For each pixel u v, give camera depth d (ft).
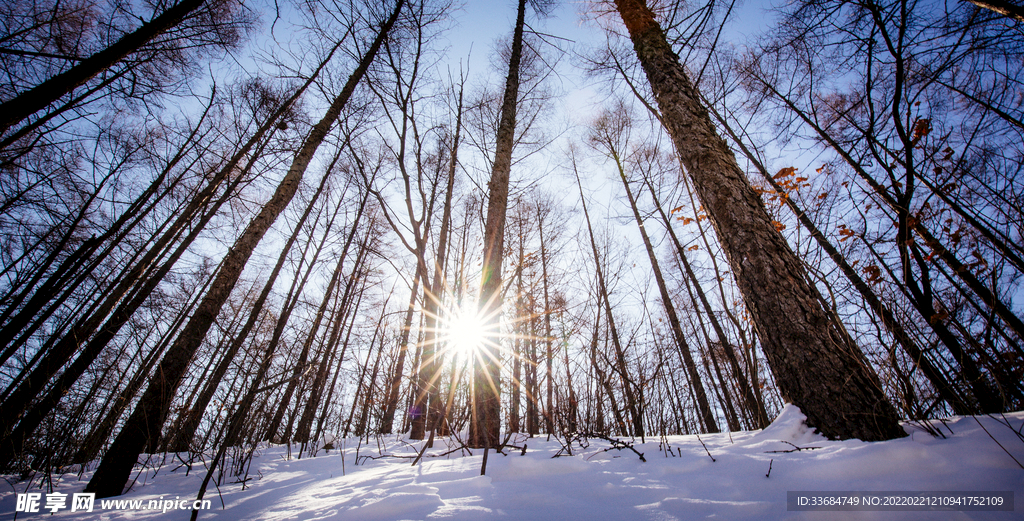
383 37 13.20
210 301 10.11
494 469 6.10
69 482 9.28
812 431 6.21
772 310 7.25
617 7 14.89
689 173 9.67
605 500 4.45
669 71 11.26
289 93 20.38
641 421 8.38
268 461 10.76
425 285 9.84
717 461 5.54
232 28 12.80
